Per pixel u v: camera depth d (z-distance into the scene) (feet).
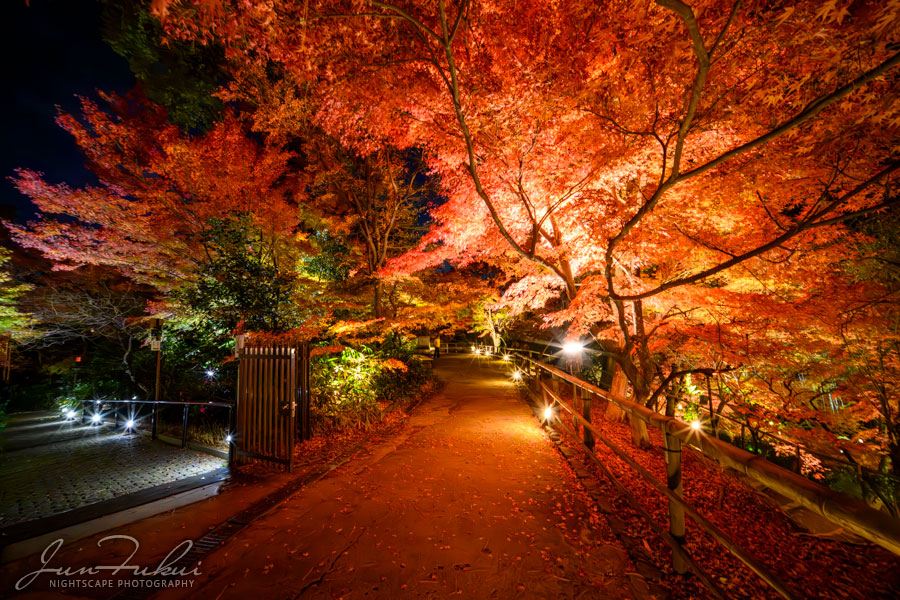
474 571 9.92
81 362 46.85
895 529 4.30
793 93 11.58
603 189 18.54
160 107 35.76
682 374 19.77
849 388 17.40
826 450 17.15
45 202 27.02
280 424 17.65
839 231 15.49
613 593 9.09
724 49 10.64
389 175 40.37
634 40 11.44
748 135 14.52
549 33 14.38
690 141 15.61
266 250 33.40
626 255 20.08
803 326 17.22
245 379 19.04
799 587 10.23
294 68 16.11
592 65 13.48
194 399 31.63
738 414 20.86
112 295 43.70
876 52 9.58
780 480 5.96
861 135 11.77
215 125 33.35
